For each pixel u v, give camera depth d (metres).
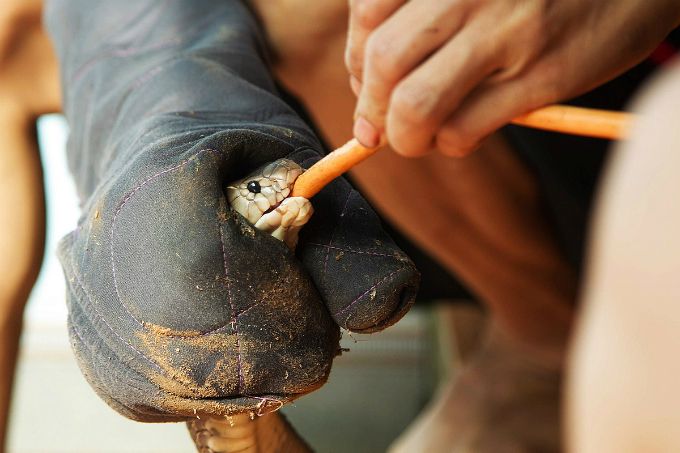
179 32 0.87
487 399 1.80
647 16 0.75
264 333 0.74
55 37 0.92
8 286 0.95
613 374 0.40
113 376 0.75
